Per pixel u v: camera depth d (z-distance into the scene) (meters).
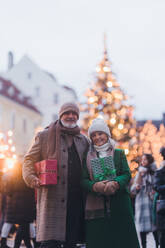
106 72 21.03
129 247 5.62
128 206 5.79
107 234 5.64
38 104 63.75
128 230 5.68
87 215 5.71
